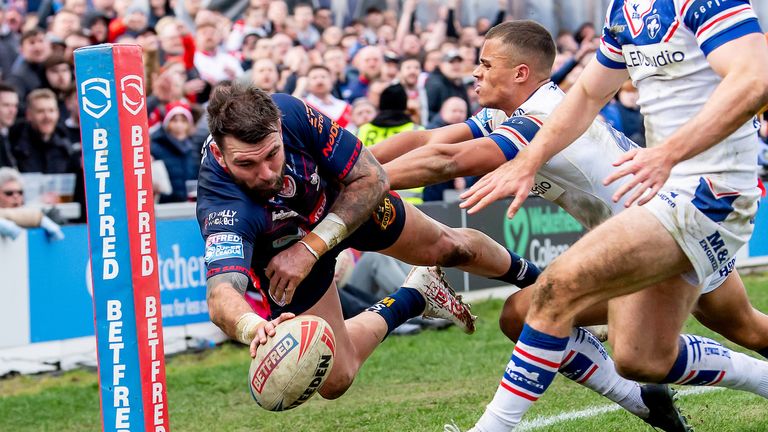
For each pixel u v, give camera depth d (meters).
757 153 7.67
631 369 7.92
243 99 7.00
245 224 7.56
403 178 8.18
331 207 7.90
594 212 8.92
